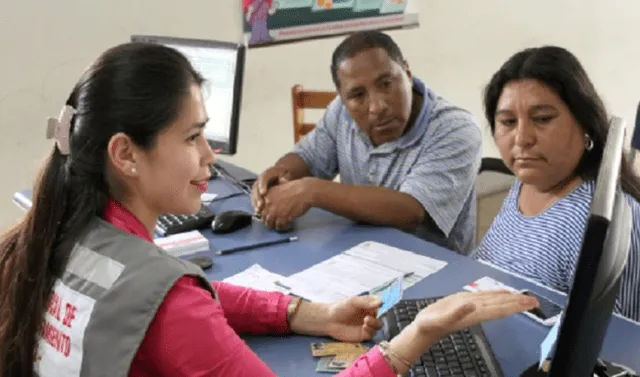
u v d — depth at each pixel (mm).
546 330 1223
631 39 4371
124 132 883
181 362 866
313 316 1254
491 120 1496
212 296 945
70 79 2566
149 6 2660
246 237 1754
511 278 1444
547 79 1339
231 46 1955
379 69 1833
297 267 1557
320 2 3064
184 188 954
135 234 936
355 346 1200
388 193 1818
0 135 2469
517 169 1422
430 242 1776
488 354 1131
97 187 934
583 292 701
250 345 1235
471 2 3590
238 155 3090
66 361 884
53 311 912
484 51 3758
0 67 2402
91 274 896
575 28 4094
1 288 941
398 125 1920
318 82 3219
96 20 2555
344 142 2162
